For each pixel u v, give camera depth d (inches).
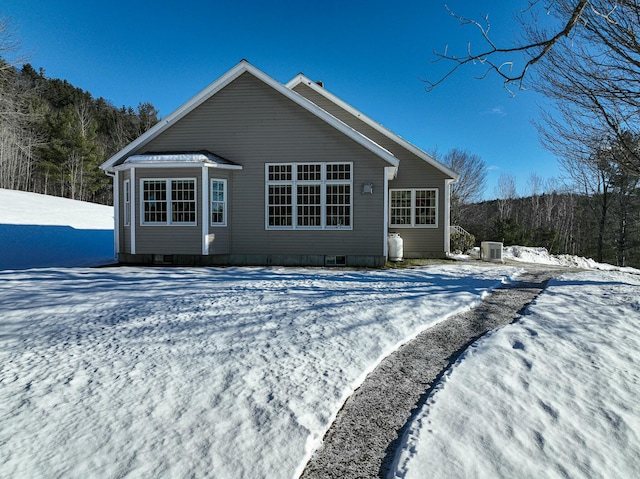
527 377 144.6
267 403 120.2
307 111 481.7
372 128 602.2
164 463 90.6
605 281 378.3
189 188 466.6
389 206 606.5
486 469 92.7
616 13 283.6
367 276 387.2
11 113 983.6
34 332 187.8
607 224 1291.8
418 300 270.7
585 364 157.2
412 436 104.9
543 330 202.7
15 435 101.1
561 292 309.9
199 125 497.7
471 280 372.8
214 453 94.8
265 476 87.1
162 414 112.6
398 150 599.2
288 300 262.5
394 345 178.4
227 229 487.5
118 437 100.8
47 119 1668.3
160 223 469.1
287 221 486.3
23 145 1606.8
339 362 155.6
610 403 127.2
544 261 792.9
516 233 1254.3
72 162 1675.7
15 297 269.1
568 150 375.2
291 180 485.1
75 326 198.1
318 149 480.4
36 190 1800.0
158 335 183.8
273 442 100.0
